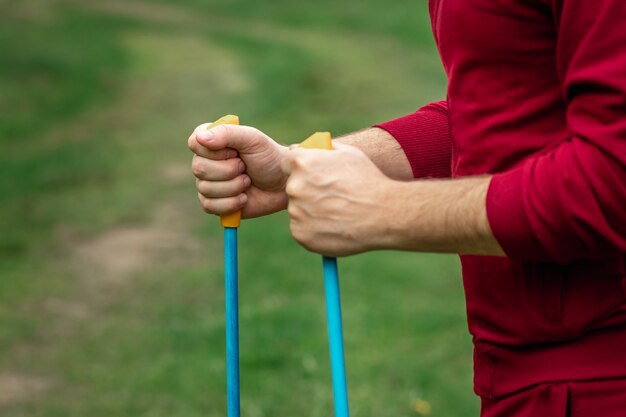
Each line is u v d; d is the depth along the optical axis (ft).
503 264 5.66
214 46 84.58
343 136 7.23
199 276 26.73
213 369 19.72
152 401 18.43
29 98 54.90
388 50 87.10
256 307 23.16
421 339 20.93
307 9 109.19
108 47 75.97
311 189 5.48
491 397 5.88
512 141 5.45
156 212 33.83
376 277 25.50
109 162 41.70
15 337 22.09
